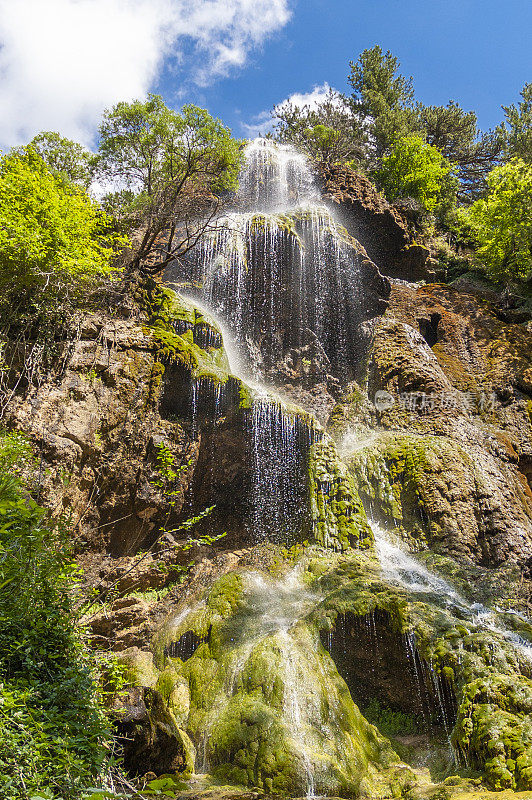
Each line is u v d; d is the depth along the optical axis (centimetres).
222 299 1889
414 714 891
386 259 2367
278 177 2628
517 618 976
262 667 859
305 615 973
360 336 1923
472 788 681
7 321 1239
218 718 820
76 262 1295
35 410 1158
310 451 1383
